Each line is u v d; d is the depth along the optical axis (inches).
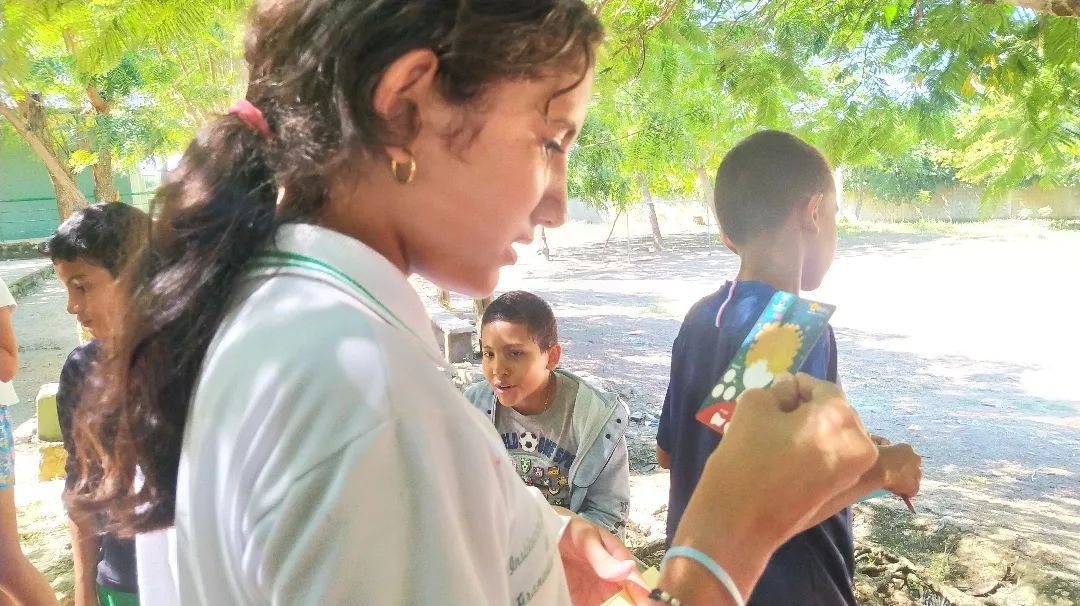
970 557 156.6
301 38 28.6
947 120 144.4
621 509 88.4
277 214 29.1
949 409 265.6
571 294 520.7
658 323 418.3
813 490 30.1
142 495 29.5
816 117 148.2
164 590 32.5
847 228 891.4
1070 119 137.3
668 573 29.7
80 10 89.6
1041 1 95.8
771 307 49.7
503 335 85.7
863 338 378.6
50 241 77.5
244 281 28.3
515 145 29.2
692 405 62.3
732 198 61.9
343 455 23.5
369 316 26.2
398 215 29.8
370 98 27.0
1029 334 375.9
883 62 143.8
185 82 204.2
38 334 421.4
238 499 24.6
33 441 225.3
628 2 157.2
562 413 90.0
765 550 30.2
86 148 283.3
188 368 27.7
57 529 168.7
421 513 24.3
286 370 24.6
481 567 26.4
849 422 31.0
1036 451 222.4
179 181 29.7
